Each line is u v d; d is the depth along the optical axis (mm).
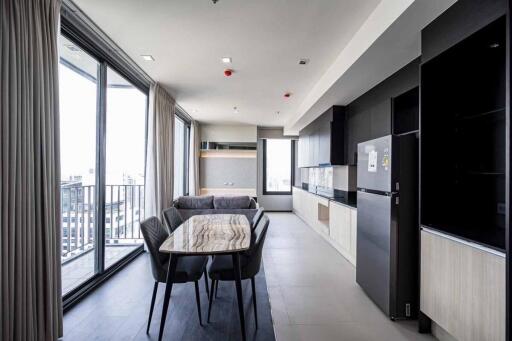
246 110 5875
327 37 2623
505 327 1366
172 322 2178
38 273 1681
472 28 1592
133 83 3641
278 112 6055
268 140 8266
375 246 2484
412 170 2256
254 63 3258
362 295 2684
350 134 4371
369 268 2602
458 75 2105
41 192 1721
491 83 1958
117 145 4133
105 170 2967
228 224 2727
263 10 2170
